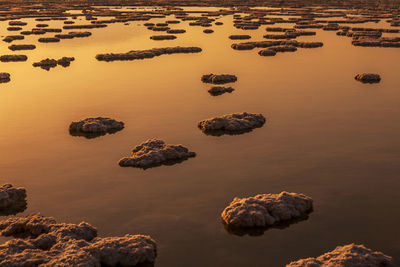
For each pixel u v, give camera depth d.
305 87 59.56
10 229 25.62
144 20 132.88
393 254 24.30
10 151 39.19
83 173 34.78
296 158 37.09
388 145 39.72
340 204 29.66
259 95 55.91
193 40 97.50
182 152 37.78
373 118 47.19
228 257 24.23
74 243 23.14
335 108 50.66
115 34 105.62
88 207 29.56
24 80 64.19
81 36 102.00
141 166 35.78
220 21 131.88
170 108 50.75
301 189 31.73
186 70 69.69
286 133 42.94
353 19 132.88
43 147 40.09
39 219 26.30
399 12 157.25
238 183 32.69
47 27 116.56
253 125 44.84
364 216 28.22
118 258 22.62
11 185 31.66
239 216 27.00
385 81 62.47
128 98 54.81
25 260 21.27
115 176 34.19
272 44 90.88
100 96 55.72
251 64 73.75
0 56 77.44
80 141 41.41
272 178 33.44
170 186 32.44
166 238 25.94
